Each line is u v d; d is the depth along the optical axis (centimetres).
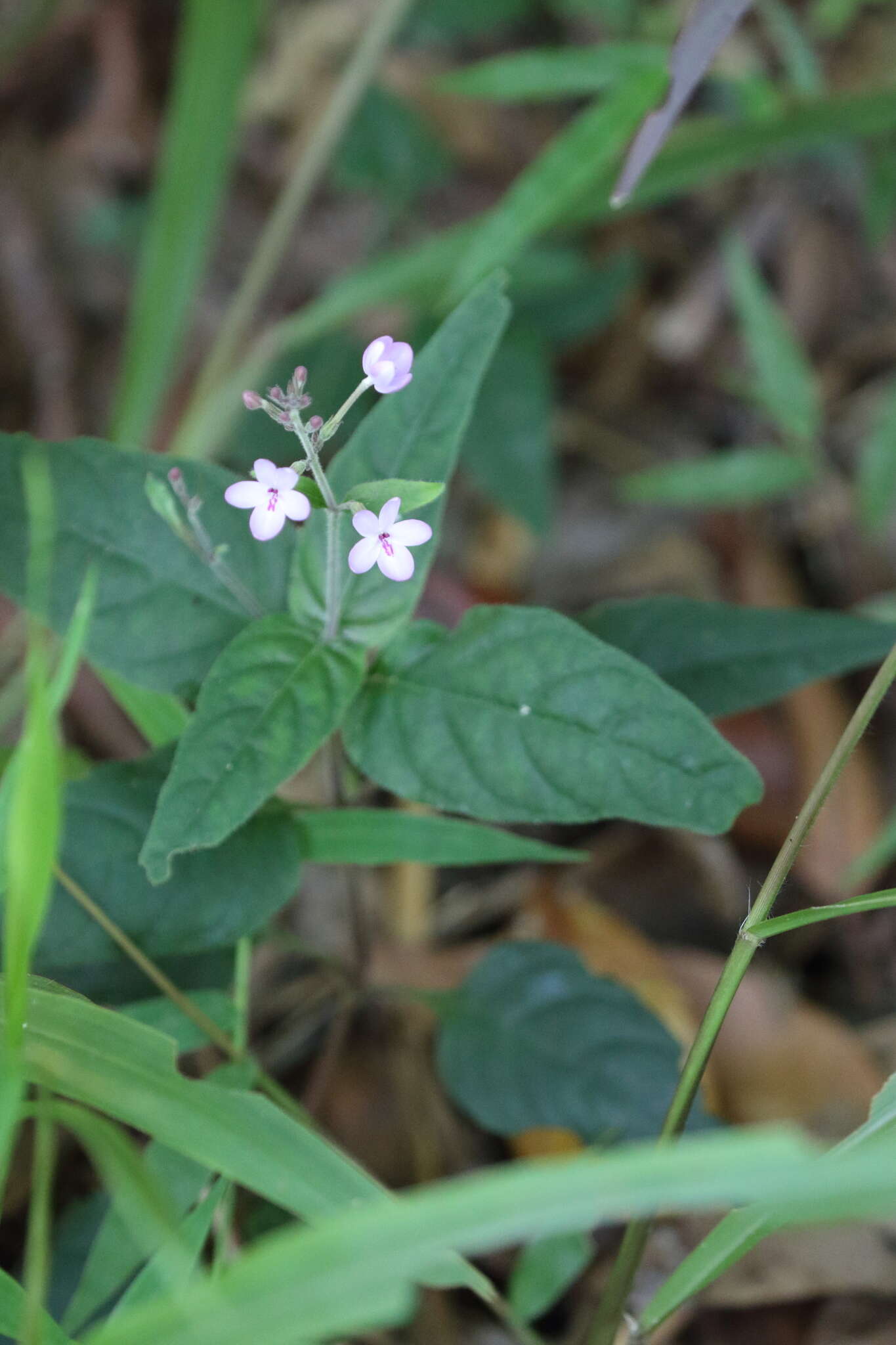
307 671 70
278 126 123
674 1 106
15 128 120
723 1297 76
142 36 123
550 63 84
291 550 72
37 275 115
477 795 69
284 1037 82
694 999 82
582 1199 61
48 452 71
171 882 71
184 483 71
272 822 72
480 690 70
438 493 66
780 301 116
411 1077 81
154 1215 63
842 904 67
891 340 113
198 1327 62
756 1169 61
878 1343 76
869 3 117
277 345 95
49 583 71
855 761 90
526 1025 76
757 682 74
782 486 98
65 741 90
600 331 117
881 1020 84
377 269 94
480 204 120
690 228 121
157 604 72
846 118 88
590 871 88
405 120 111
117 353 115
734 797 68
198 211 93
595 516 109
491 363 99
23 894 63
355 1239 62
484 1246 62
